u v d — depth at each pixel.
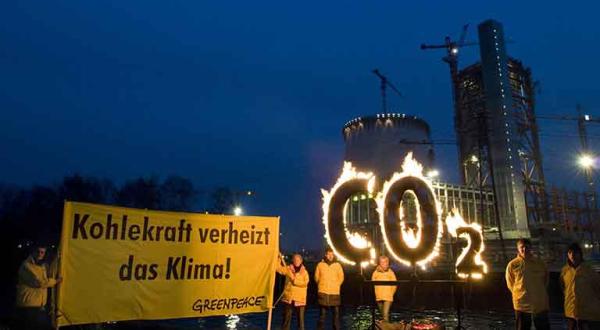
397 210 10.11
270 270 9.45
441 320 25.02
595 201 65.38
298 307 11.41
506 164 56.12
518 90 67.25
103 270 7.45
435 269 36.19
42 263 9.04
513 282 9.24
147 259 7.97
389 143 76.69
